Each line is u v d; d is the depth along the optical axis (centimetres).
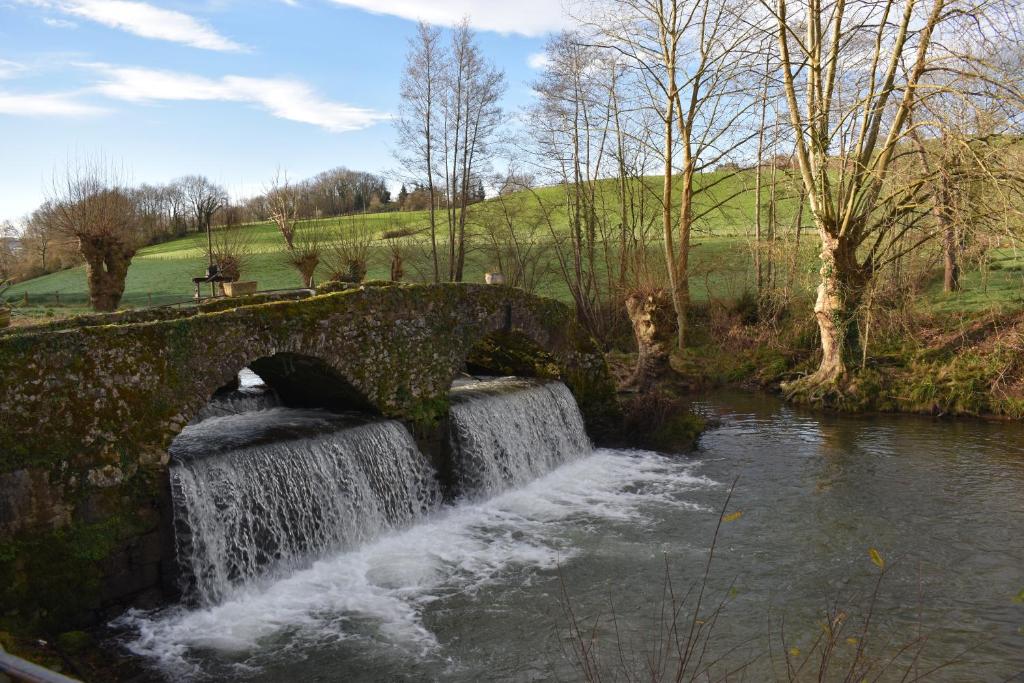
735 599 1279
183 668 1029
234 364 1310
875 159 2552
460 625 1183
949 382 2655
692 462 2102
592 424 2342
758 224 3584
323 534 1401
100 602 1108
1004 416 2536
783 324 3394
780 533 1566
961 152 2323
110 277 3628
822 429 2431
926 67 2370
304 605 1232
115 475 1123
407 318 1691
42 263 7006
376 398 1612
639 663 1078
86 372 1107
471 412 1827
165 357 1203
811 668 1062
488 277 2155
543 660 1085
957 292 3306
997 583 1330
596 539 1543
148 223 8369
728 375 3184
